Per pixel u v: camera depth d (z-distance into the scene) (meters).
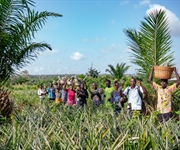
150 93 9.66
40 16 9.39
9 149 4.24
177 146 4.24
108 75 23.73
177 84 7.58
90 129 4.73
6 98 8.84
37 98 20.92
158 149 4.04
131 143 4.27
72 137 4.48
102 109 8.05
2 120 7.38
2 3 8.98
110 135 4.58
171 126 5.20
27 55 9.88
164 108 7.50
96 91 10.55
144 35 10.05
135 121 5.44
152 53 10.02
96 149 4.02
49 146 4.08
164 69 7.57
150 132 4.50
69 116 6.69
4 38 9.28
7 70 9.46
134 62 10.16
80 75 23.00
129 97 8.66
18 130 5.10
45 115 6.73
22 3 9.05
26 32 9.41
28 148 4.26
